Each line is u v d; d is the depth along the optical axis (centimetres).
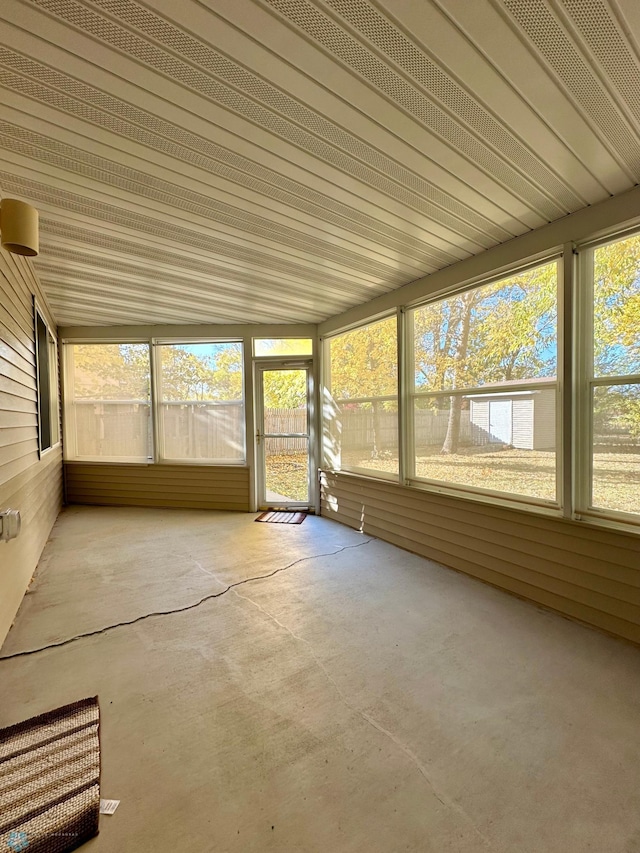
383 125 168
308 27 124
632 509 224
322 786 136
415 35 127
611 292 230
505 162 194
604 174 204
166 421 545
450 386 332
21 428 279
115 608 263
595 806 129
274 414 529
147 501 550
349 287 377
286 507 530
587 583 240
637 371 220
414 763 145
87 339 541
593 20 123
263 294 396
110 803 130
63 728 160
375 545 392
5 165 194
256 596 281
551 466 260
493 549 296
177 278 352
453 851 116
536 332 268
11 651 215
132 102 154
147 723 164
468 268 308
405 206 233
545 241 255
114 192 218
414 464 370
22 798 130
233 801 131
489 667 201
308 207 234
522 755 148
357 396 446
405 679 192
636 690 183
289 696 180
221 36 126
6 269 243
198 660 207
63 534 427
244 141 178
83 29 123
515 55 135
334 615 254
